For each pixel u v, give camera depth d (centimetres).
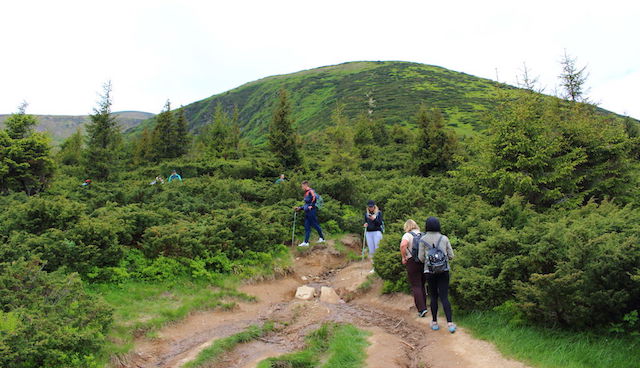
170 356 539
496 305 625
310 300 825
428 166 2158
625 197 1082
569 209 1012
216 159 2719
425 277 653
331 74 13238
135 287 736
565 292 504
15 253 649
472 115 5966
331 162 2430
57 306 507
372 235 970
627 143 1110
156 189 1430
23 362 417
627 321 510
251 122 11012
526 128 1115
